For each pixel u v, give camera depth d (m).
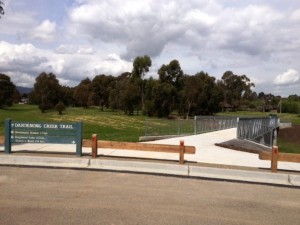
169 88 57.09
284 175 9.90
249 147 17.78
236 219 6.25
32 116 52.62
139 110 73.12
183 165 10.55
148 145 11.12
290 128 66.88
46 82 74.56
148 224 5.77
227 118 33.28
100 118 48.28
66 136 11.45
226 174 10.19
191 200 7.35
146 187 8.30
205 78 66.00
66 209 6.37
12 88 95.12
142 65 69.12
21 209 6.29
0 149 12.55
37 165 10.42
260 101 143.25
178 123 22.66
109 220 5.88
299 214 6.72
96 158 11.19
